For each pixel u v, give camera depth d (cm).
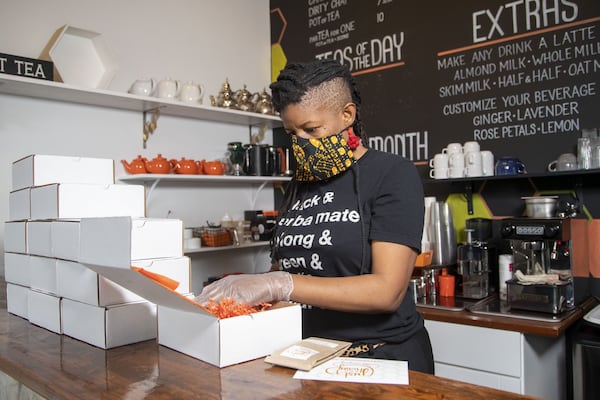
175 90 251
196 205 286
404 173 110
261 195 324
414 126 269
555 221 188
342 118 116
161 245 101
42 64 203
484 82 244
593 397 169
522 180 231
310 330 117
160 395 71
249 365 84
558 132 221
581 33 215
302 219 120
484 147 244
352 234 111
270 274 104
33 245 124
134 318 101
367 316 112
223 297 98
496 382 179
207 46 299
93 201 118
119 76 255
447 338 191
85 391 74
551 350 201
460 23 252
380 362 85
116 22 254
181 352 92
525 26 230
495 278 229
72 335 108
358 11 295
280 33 337
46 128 227
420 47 267
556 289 183
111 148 250
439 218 236
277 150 297
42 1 227
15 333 113
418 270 227
